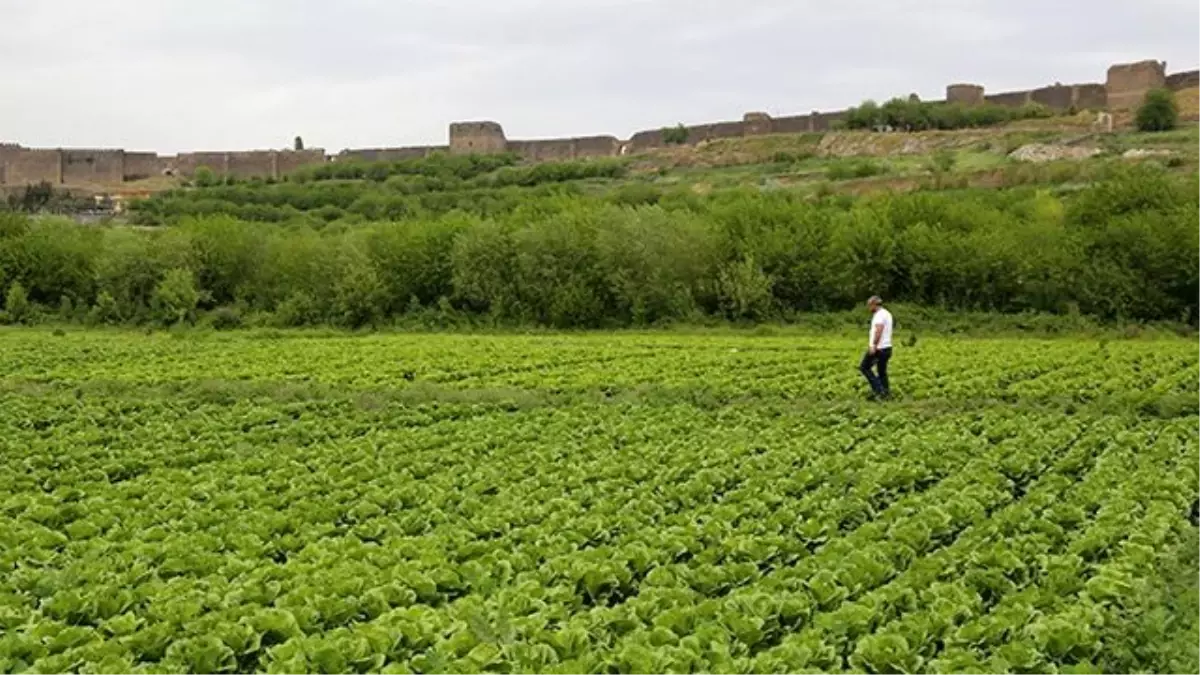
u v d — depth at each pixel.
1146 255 63.16
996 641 11.87
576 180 134.00
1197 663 10.76
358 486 19.77
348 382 38.78
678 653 10.96
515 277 72.44
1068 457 22.28
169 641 11.88
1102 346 51.53
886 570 14.18
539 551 15.30
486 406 31.41
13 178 137.88
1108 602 13.05
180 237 75.19
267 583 13.57
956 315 66.12
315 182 140.50
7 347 52.66
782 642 11.79
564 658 11.39
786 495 19.58
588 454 23.61
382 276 73.81
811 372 40.78
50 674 10.91
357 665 11.17
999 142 125.25
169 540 15.86
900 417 28.52
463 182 136.25
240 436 25.97
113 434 25.89
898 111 142.50
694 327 68.50
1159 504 17.77
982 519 17.27
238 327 70.94
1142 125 122.06
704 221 74.69
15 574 14.01
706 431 26.62
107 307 72.25
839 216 75.19
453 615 12.55
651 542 15.65
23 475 20.66
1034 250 66.19
